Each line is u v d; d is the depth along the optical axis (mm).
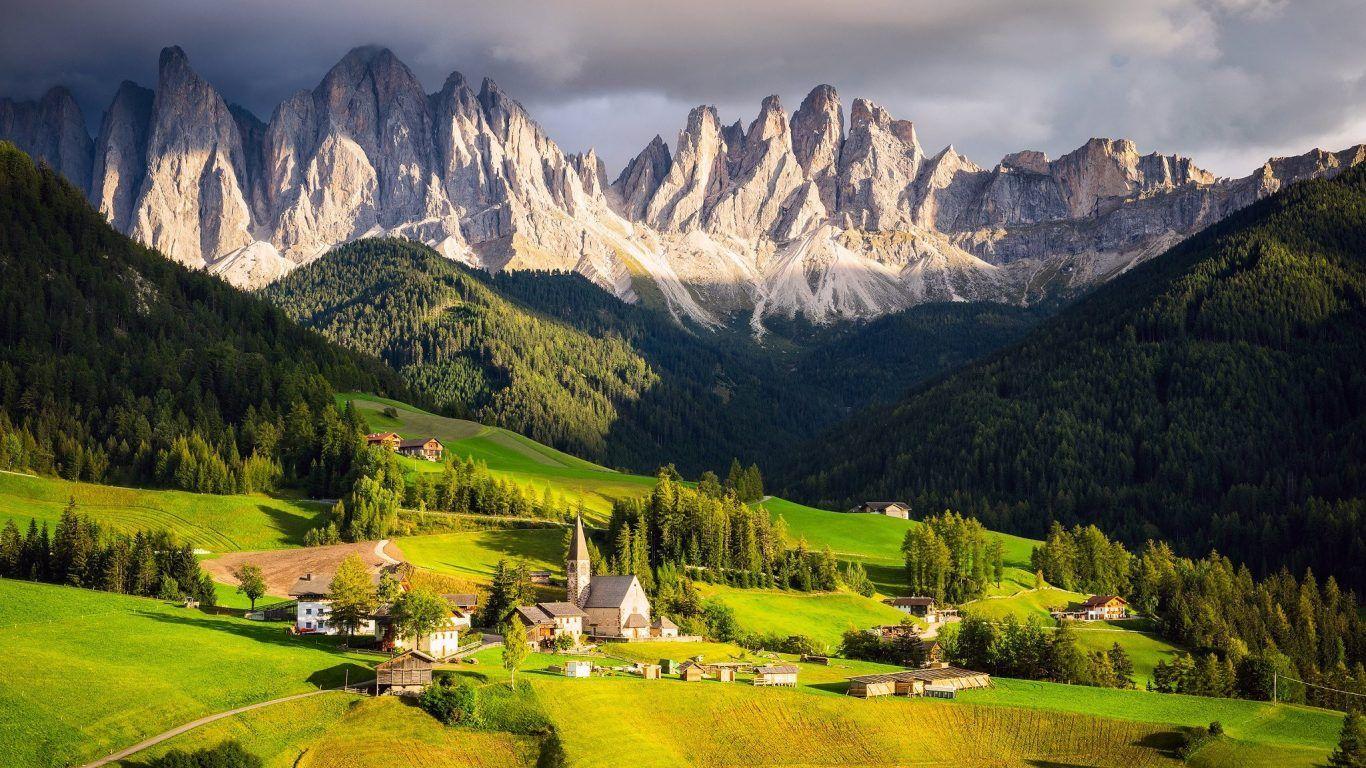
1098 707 163125
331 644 155875
